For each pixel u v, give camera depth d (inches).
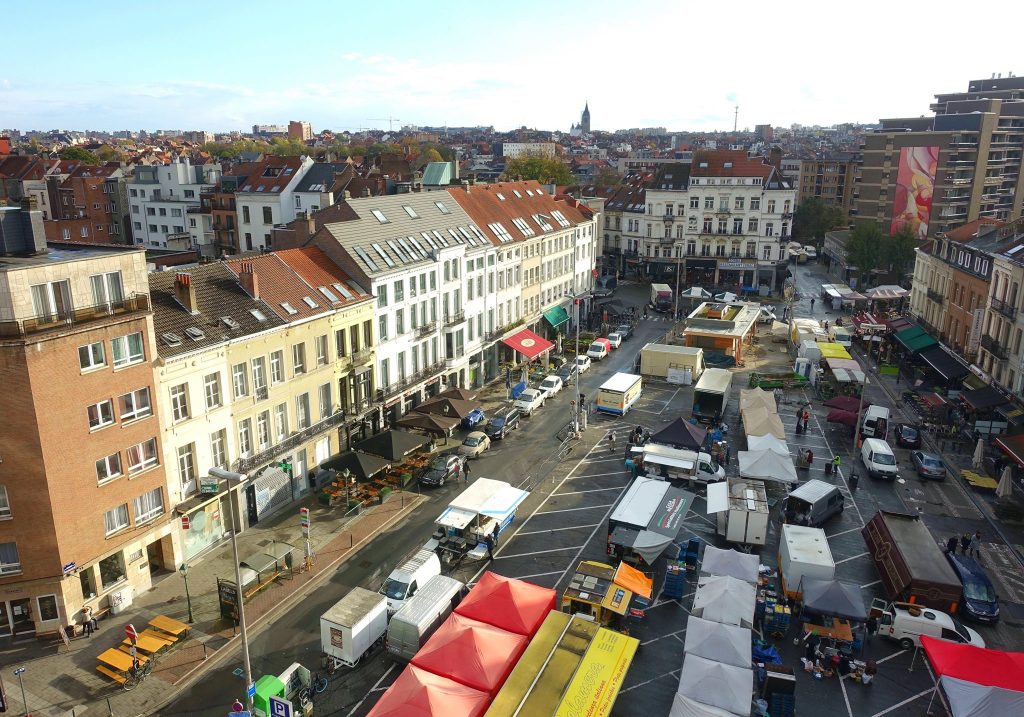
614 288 4554.6
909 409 2559.1
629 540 1494.8
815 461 2117.4
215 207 4175.7
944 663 1093.8
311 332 1812.3
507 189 3400.6
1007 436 1975.9
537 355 2866.6
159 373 1407.5
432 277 2333.9
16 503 1206.3
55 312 1221.7
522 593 1261.1
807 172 6732.3
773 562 1553.9
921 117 6702.8
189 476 1518.2
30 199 1286.9
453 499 1851.6
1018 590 1480.1
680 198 4559.5
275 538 1632.6
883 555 1486.2
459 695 1015.6
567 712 977.5
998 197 5561.0
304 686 1143.6
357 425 2038.6
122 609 1354.6
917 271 3422.7
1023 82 6914.4
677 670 1230.3
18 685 1154.0
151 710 1114.7
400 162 5797.2
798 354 3095.5
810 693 1180.5
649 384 2832.2
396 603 1336.1
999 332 2349.9
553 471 2031.3
